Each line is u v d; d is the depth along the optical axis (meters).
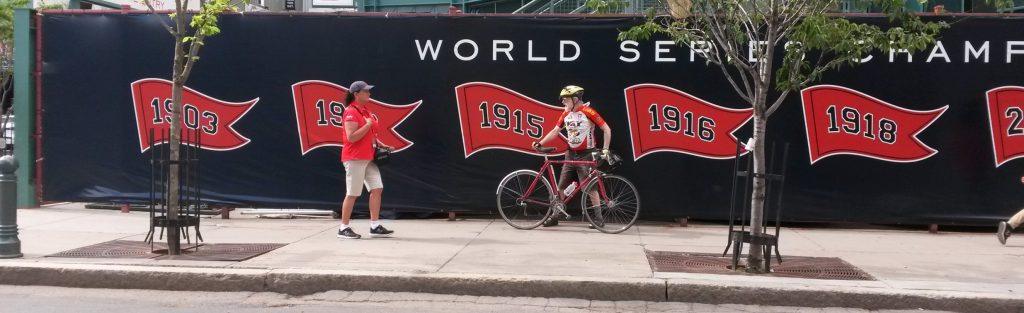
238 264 6.55
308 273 6.17
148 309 5.64
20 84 9.66
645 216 9.12
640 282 5.99
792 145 8.94
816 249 7.73
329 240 7.92
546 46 9.12
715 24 7.08
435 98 9.28
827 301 5.83
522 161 9.23
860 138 8.85
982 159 8.73
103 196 9.63
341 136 9.41
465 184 9.31
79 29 9.57
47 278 6.30
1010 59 8.62
